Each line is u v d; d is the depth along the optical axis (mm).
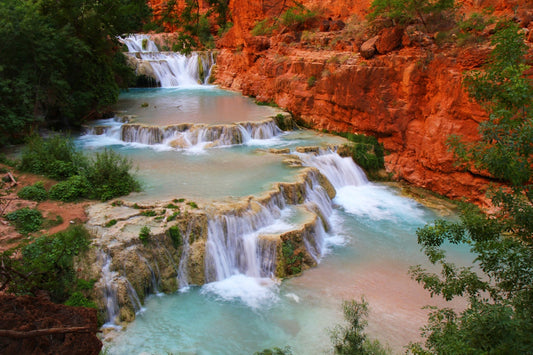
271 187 17609
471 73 19125
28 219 14188
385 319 12539
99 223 14312
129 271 12984
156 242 13773
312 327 12125
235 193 17000
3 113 21500
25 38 22391
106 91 28312
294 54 31719
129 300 12609
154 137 24375
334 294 13711
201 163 21047
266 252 14719
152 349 11242
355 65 24656
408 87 22375
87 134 26375
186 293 13797
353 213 19734
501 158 6488
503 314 5773
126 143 24750
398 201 21000
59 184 16562
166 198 16453
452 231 7508
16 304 5168
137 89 40781
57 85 24234
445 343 6398
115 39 30547
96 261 12859
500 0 22625
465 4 24609
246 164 20875
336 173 22531
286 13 33875
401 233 17781
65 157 18719
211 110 29938
